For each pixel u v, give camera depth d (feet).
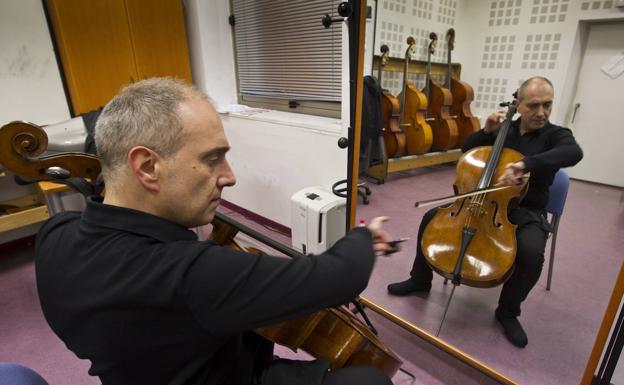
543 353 4.78
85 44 7.32
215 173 1.83
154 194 1.75
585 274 5.85
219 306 1.58
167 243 1.71
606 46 5.94
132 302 1.55
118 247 1.66
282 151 7.80
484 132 5.48
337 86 7.30
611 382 3.80
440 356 4.83
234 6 8.95
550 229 4.89
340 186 6.86
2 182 7.48
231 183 1.95
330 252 1.90
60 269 1.75
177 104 1.69
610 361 3.46
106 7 7.38
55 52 7.38
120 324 1.59
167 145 1.66
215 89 9.21
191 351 1.75
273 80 8.66
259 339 2.90
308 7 7.29
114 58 7.72
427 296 6.02
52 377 4.60
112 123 1.70
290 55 8.02
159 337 1.63
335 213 6.63
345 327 3.04
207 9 8.57
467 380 4.45
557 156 4.43
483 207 4.78
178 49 8.57
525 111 4.86
